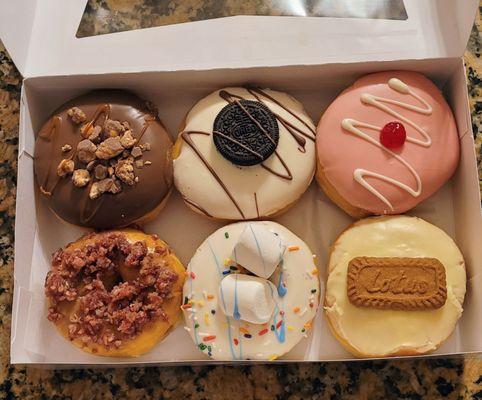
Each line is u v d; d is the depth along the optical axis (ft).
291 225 1.58
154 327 1.43
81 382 1.52
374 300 1.40
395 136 1.44
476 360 1.50
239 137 1.48
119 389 1.52
